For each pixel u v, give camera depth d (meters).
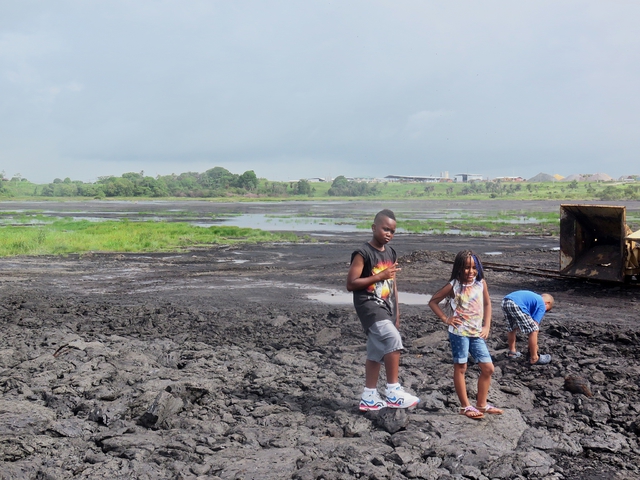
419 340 8.41
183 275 17.97
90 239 30.70
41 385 6.27
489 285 14.37
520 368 6.95
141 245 28.34
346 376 6.68
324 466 4.22
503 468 4.29
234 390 6.22
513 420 5.24
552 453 4.68
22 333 9.24
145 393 5.70
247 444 4.80
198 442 4.77
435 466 4.35
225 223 52.53
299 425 5.21
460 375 5.22
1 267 20.31
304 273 18.05
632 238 13.20
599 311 11.03
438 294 5.25
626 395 5.95
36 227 44.47
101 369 6.89
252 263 21.28
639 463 4.50
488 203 121.88
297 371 7.00
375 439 4.87
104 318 10.80
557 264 19.06
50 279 17.22
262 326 9.99
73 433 4.94
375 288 5.24
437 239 31.92
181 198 187.62
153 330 9.73
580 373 6.65
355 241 31.50
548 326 9.41
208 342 8.81
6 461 4.34
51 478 4.08
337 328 9.55
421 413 5.42
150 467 4.23
